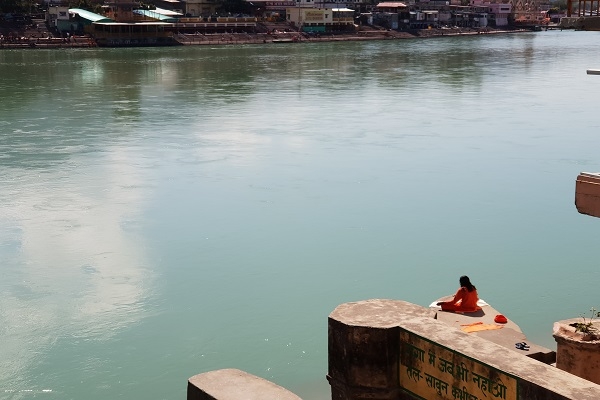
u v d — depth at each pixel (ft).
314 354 35.17
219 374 15.53
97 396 31.81
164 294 42.70
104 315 39.86
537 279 44.19
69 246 50.98
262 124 102.01
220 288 43.57
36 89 146.51
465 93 134.82
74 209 60.13
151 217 57.93
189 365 34.42
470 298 33.42
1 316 39.65
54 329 38.14
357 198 63.41
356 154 81.46
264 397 14.61
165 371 33.88
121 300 41.88
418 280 44.65
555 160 77.61
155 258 48.62
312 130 96.84
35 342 36.68
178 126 101.04
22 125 102.01
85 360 34.91
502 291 42.37
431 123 101.35
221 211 59.67
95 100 129.49
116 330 38.04
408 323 15.52
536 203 61.52
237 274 45.80
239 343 36.47
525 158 78.64
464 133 93.30
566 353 22.82
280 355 35.06
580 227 54.85
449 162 77.00
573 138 89.45
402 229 54.65
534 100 123.95
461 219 57.11
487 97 128.77
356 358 15.67
